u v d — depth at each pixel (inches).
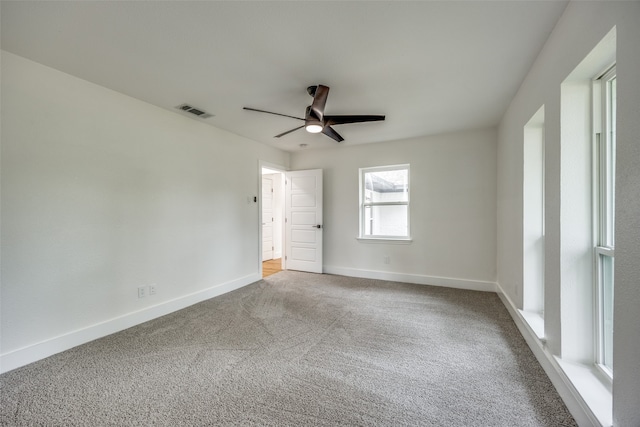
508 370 78.7
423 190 173.5
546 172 76.9
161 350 91.4
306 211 208.2
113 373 78.4
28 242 85.0
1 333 79.4
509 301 124.0
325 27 70.9
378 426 58.7
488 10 64.8
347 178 197.3
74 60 85.9
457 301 139.6
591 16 53.7
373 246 188.7
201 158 143.5
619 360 44.8
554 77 71.6
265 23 69.2
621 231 44.1
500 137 144.0
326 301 140.6
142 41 76.5
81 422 60.0
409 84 102.4
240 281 167.8
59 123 92.0
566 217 67.8
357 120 118.6
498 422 59.5
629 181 42.2
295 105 121.7
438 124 149.1
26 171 84.7
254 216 180.5
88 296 99.0
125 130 110.6
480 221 159.8
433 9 64.5
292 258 214.4
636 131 40.4
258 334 103.3
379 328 108.0
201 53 82.4
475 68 91.4
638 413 40.3
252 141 179.6
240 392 70.1
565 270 68.1
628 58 42.1
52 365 82.5
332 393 69.6
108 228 105.0
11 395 68.9
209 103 119.2
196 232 140.5
